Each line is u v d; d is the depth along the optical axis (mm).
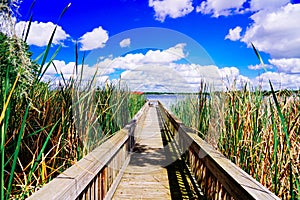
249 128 2180
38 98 2023
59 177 1577
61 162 1948
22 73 1541
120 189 3166
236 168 1803
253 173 1979
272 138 1958
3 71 1517
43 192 1317
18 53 1516
